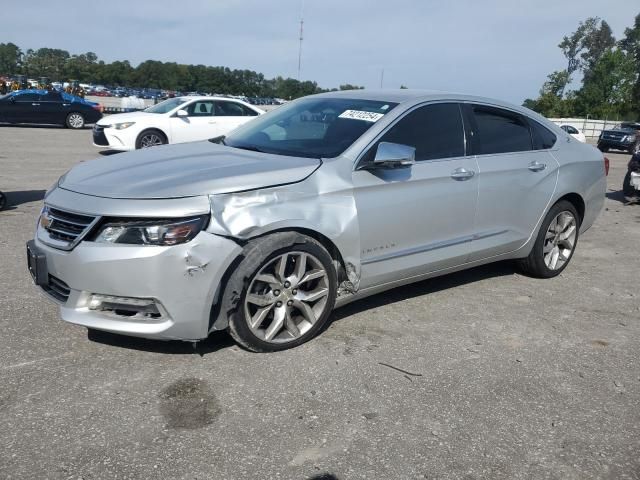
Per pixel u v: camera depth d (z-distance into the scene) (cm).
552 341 414
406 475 263
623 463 280
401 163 390
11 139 1705
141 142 1373
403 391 333
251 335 356
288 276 367
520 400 331
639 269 607
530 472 270
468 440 291
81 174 379
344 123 429
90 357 353
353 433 292
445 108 458
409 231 419
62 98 2219
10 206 756
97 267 321
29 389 316
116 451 270
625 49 7562
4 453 265
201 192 333
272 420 299
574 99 6188
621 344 415
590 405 330
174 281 323
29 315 409
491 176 468
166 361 353
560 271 560
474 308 469
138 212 322
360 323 425
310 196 367
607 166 593
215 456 270
